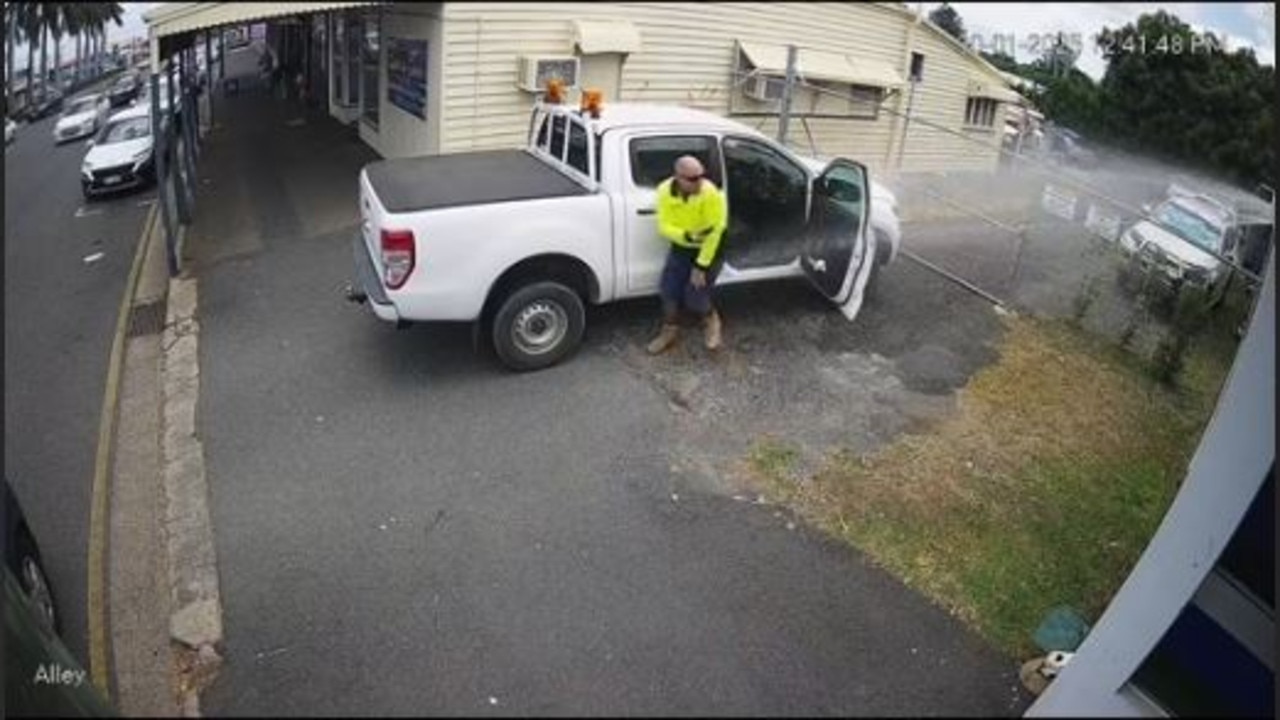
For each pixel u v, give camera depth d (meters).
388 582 4.29
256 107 19.89
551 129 6.79
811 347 6.81
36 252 10.63
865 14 13.80
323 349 6.85
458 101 10.77
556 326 6.21
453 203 5.63
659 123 6.25
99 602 4.40
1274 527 3.16
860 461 5.39
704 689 3.72
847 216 6.63
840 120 14.04
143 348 7.47
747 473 5.21
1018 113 14.87
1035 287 8.40
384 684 3.72
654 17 11.99
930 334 7.21
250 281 8.51
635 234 6.18
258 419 5.81
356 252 6.52
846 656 3.93
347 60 15.84
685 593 4.25
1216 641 3.26
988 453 5.60
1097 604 4.40
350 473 5.19
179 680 3.80
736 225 6.55
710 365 6.45
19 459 5.79
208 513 4.83
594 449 5.42
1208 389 6.88
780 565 4.47
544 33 11.18
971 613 4.25
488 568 4.39
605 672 3.78
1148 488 5.41
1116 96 14.80
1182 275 7.86
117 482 5.46
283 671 3.79
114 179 13.73
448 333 6.98
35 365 7.25
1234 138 13.70
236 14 7.66
